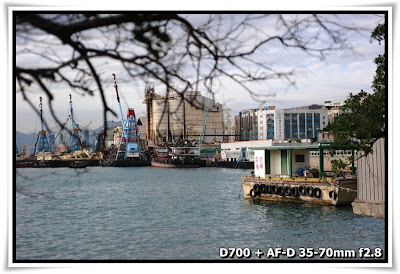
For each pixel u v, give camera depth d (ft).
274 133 499.10
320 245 63.62
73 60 9.75
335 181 93.76
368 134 52.11
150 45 10.09
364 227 74.59
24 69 9.66
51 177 298.97
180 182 231.91
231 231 79.20
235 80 10.44
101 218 106.01
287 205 103.45
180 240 73.41
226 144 447.42
